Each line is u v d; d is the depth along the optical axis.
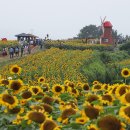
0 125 6.86
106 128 5.28
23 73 31.66
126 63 47.78
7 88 9.98
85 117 6.20
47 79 28.05
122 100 6.52
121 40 106.88
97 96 8.05
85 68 39.78
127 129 5.58
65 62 41.59
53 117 7.04
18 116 6.88
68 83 11.97
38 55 48.59
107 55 56.34
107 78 28.16
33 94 9.21
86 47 74.31
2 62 54.34
